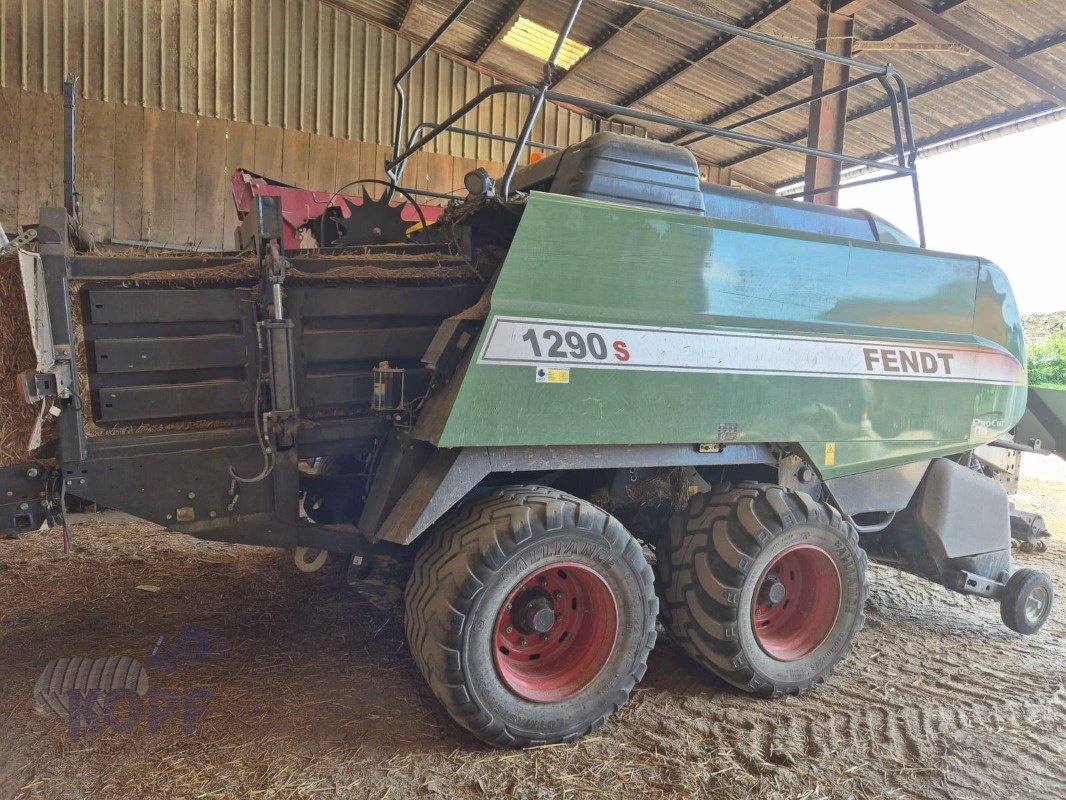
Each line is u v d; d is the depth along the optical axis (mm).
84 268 2420
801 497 3002
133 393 2482
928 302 3555
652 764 2447
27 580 3938
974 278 3736
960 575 3703
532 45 10922
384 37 11250
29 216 9359
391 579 4070
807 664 3051
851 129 10156
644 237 2752
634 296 2736
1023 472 10742
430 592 2412
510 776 2330
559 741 2543
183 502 2535
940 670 3375
